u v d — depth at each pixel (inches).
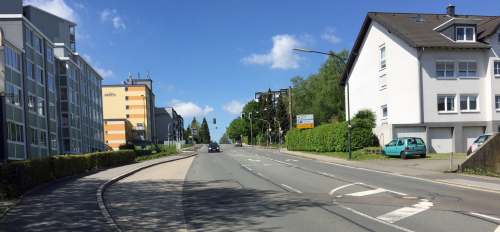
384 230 255.4
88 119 1808.6
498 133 661.3
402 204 350.0
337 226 271.0
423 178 572.4
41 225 278.5
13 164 404.8
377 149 1098.7
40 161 501.4
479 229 250.7
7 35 1029.8
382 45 1363.2
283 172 736.3
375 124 1392.7
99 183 530.3
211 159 1362.0
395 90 1275.8
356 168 800.3
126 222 299.6
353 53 1579.7
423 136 1171.3
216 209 351.3
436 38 1202.6
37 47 1155.9
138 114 3489.2
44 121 1187.9
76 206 353.1
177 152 2081.7
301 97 2605.8
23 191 433.1
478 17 1444.4
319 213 319.0
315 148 1565.0
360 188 469.7
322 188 481.1
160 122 4301.2
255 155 1626.5
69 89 1498.5
